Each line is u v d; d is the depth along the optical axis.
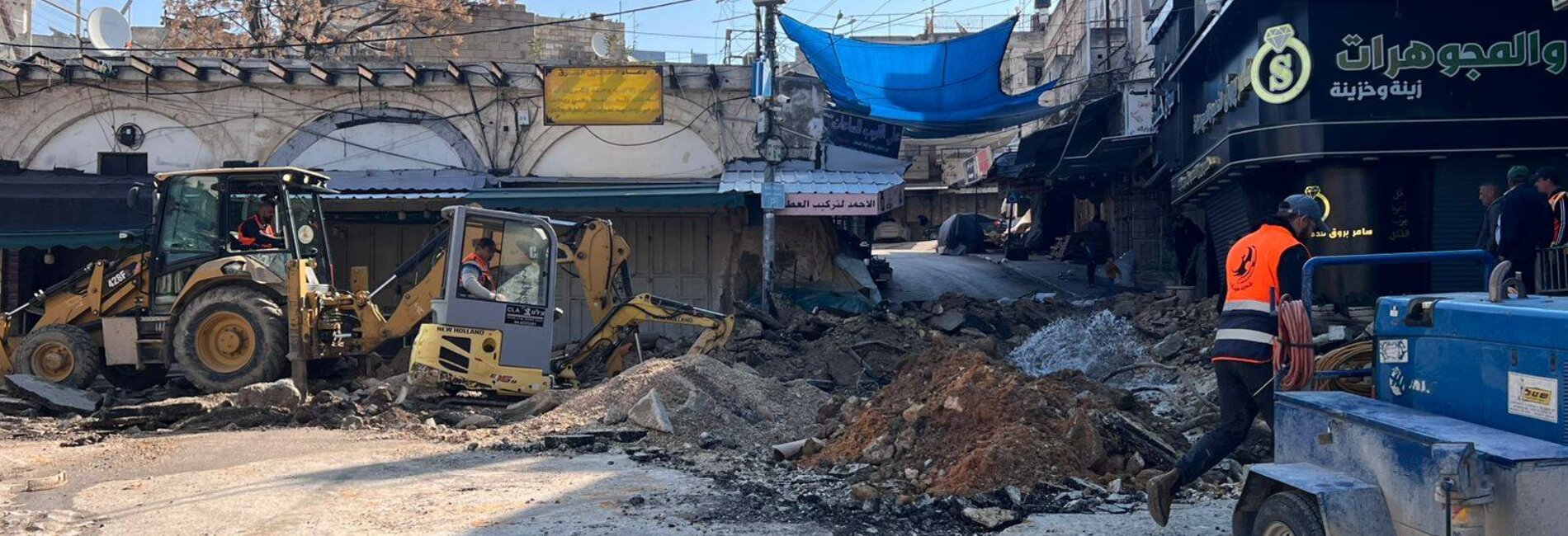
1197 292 20.19
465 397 11.80
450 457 8.80
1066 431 7.43
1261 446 7.72
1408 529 4.18
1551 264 9.27
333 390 12.78
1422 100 14.20
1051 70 40.41
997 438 7.25
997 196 50.56
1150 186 24.34
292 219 14.06
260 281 13.58
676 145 21.25
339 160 21.25
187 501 7.19
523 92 21.25
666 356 15.27
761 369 14.53
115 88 21.16
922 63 19.77
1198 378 12.23
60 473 8.01
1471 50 14.12
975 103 21.31
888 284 27.09
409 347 13.47
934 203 50.88
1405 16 14.21
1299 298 5.57
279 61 21.52
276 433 10.13
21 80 21.03
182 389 14.12
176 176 13.85
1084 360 13.95
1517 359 4.11
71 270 22.25
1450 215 14.48
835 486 7.45
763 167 21.08
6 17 31.72
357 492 7.40
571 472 8.12
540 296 12.05
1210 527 6.05
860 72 20.11
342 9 35.03
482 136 21.22
